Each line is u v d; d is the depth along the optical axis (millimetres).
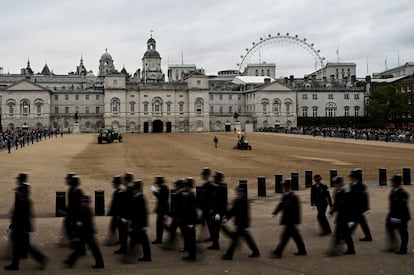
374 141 100250
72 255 16641
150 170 46312
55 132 141250
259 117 179625
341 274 15867
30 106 166125
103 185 36531
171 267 16781
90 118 171000
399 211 18109
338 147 81125
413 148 77375
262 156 62438
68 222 18172
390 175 42219
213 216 19047
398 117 160625
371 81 195625
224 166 49812
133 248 17969
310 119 182875
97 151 72312
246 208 17688
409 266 16703
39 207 28156
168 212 20109
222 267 16719
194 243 17688
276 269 16438
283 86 181000
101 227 23031
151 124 175125
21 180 17375
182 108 177375
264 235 21312
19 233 16375
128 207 18141
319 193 21453
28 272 16219
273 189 34938
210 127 180750
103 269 16547
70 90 177250
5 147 77000
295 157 60656
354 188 19234
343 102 189375
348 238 18203
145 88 173875
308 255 18156
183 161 55562
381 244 19688
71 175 18891
